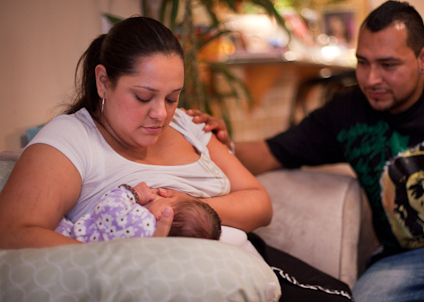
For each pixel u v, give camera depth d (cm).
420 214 136
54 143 89
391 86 133
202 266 72
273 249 128
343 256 140
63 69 155
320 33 331
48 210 82
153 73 89
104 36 101
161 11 188
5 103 128
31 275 66
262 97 329
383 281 136
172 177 104
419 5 250
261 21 294
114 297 66
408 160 138
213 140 130
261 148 165
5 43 127
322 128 161
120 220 85
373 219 153
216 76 259
